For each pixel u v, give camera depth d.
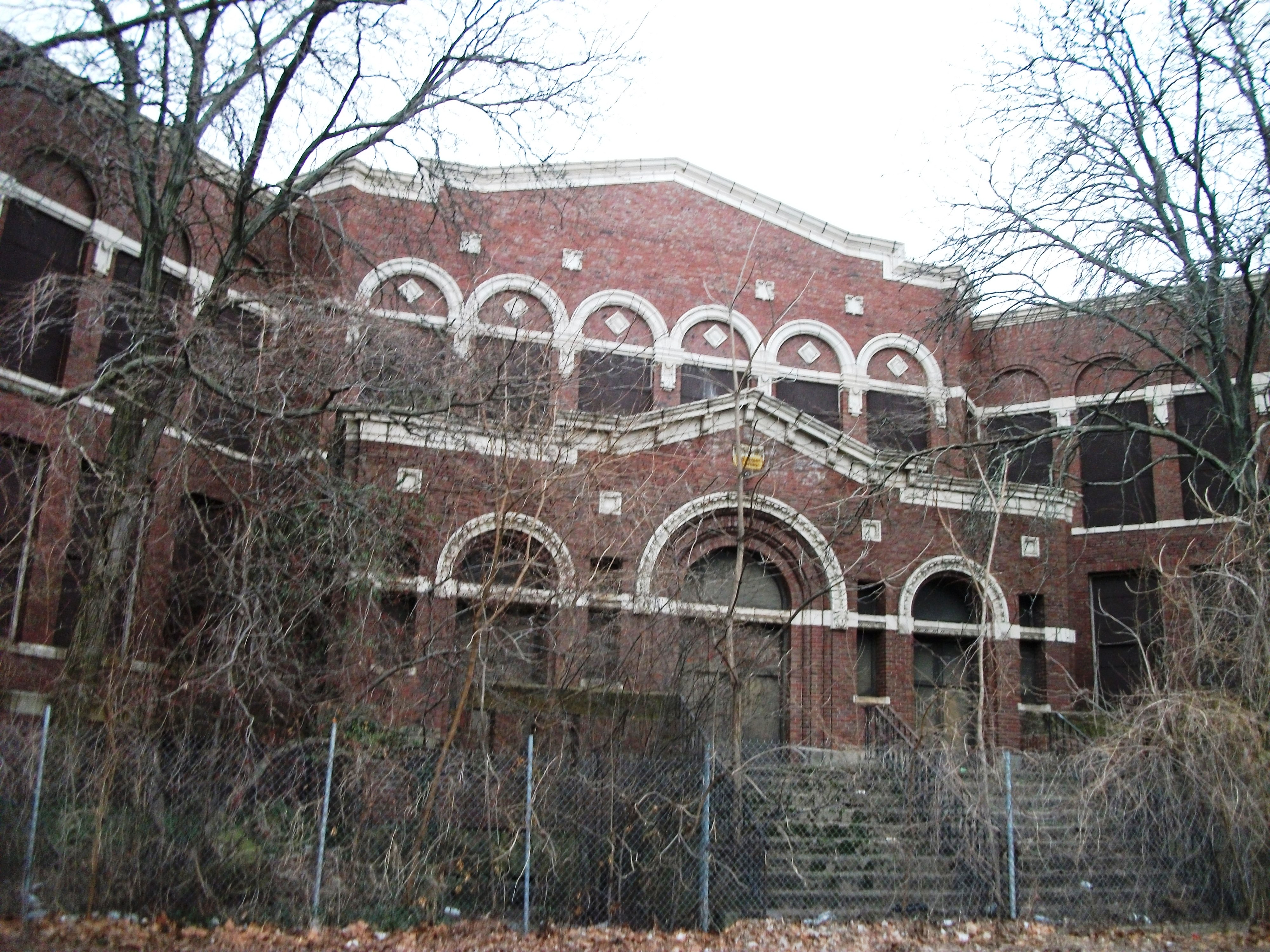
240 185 17.73
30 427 19.27
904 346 30.89
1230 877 16.02
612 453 19.14
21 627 18.75
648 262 29.67
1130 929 15.42
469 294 25.03
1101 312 22.31
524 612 20.48
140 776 13.45
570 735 17.28
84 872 13.24
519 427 17.70
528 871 14.00
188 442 15.46
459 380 17.42
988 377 31.34
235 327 19.05
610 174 30.03
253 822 14.03
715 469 22.98
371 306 18.41
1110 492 30.27
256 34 17.36
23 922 12.61
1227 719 15.74
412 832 14.71
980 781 15.91
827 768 16.94
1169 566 28.80
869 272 31.22
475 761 15.11
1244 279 20.61
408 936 13.54
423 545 19.47
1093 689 25.27
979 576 21.89
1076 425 23.44
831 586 19.88
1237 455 21.25
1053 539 25.03
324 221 22.03
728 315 26.59
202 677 15.12
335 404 18.36
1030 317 28.02
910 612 23.95
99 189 20.42
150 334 15.61
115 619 16.42
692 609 19.02
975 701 23.78
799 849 15.96
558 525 18.73
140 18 16.12
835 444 23.75
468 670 15.48
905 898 15.14
